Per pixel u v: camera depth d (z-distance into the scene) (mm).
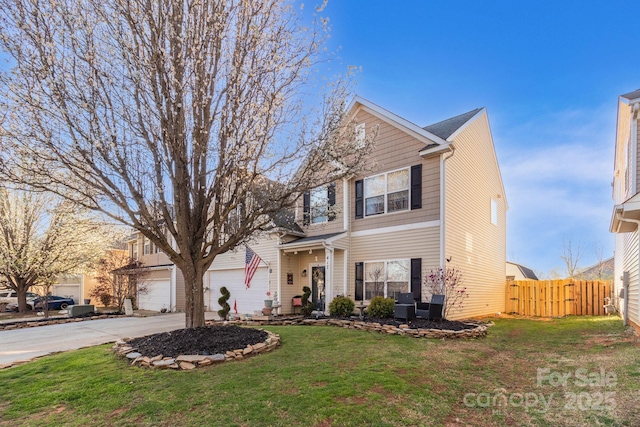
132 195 6418
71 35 5805
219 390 4508
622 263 11805
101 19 6012
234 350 6121
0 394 4695
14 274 16750
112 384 4859
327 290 12180
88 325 11672
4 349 7984
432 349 6906
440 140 10977
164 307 19141
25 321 12641
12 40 5559
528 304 14789
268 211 7137
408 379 4941
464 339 8078
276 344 6914
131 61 6148
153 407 4082
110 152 6277
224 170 6902
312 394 4301
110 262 18406
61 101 5676
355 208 13016
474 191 13344
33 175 5871
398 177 12031
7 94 5559
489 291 14156
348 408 3932
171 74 6227
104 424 3754
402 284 11516
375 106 12680
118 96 6270
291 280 14141
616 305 13023
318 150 7102
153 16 6242
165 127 6383
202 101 6551
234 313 15148
